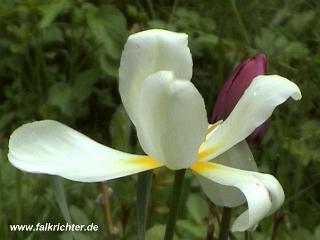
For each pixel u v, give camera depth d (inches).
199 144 16.3
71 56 44.8
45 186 32.2
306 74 42.7
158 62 17.3
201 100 16.1
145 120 16.5
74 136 16.9
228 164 18.2
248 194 15.7
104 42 43.1
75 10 44.8
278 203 16.0
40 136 16.6
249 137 19.8
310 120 40.5
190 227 29.3
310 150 37.8
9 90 43.9
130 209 28.6
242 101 17.0
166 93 16.1
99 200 25.3
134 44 17.3
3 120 40.3
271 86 16.8
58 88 42.6
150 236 26.7
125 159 16.8
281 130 38.2
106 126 44.2
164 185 27.9
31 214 31.0
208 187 17.9
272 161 36.2
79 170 16.3
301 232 32.2
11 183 32.2
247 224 15.4
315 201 37.5
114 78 44.8
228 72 44.0
